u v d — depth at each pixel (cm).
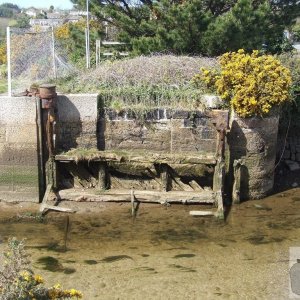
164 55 1477
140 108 1248
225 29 1430
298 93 1423
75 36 1925
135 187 1267
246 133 1221
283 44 1781
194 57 1448
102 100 1267
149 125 1258
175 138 1259
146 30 1625
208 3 1590
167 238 1054
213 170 1241
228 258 961
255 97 1198
